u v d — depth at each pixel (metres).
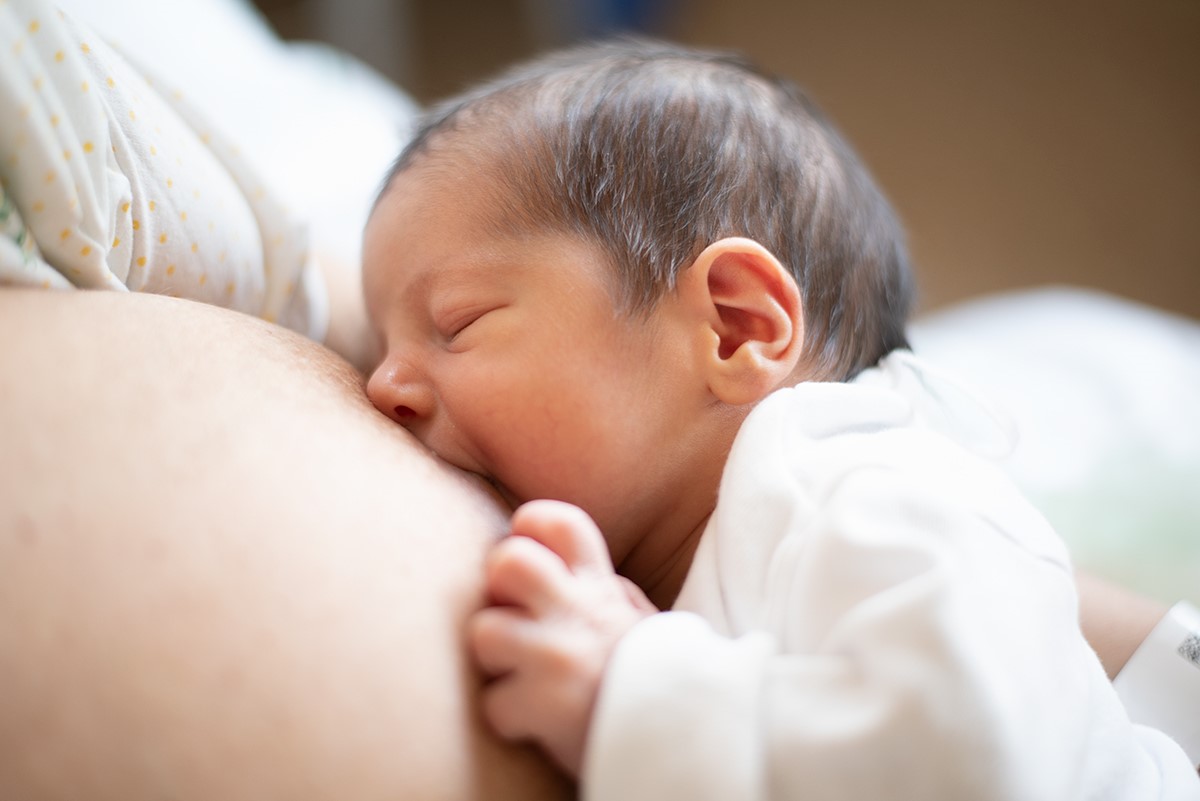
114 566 0.47
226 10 1.50
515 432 0.73
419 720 0.50
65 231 0.59
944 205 2.57
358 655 0.49
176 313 0.62
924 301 2.32
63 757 0.44
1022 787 0.52
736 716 0.52
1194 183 2.59
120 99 0.68
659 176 0.79
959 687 0.52
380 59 2.91
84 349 0.54
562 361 0.73
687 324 0.75
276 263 0.83
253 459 0.54
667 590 0.79
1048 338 1.45
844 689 0.53
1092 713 0.60
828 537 0.58
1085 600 0.88
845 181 0.90
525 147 0.79
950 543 0.57
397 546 0.55
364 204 1.27
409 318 0.78
